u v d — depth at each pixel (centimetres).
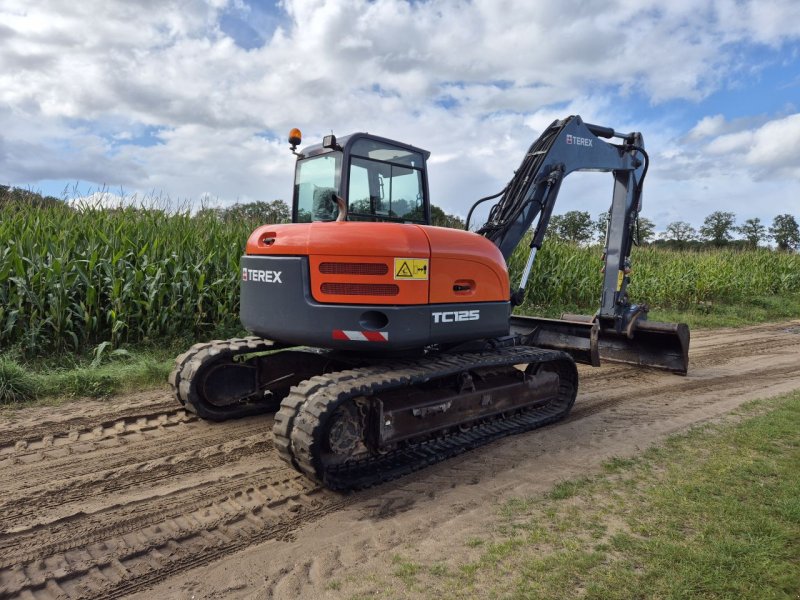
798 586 279
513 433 531
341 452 397
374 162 494
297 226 446
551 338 684
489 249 496
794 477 411
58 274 706
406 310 428
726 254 2022
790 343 1105
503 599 274
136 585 292
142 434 498
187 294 802
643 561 304
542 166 632
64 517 353
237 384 547
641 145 772
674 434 527
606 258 787
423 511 377
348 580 296
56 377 608
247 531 347
